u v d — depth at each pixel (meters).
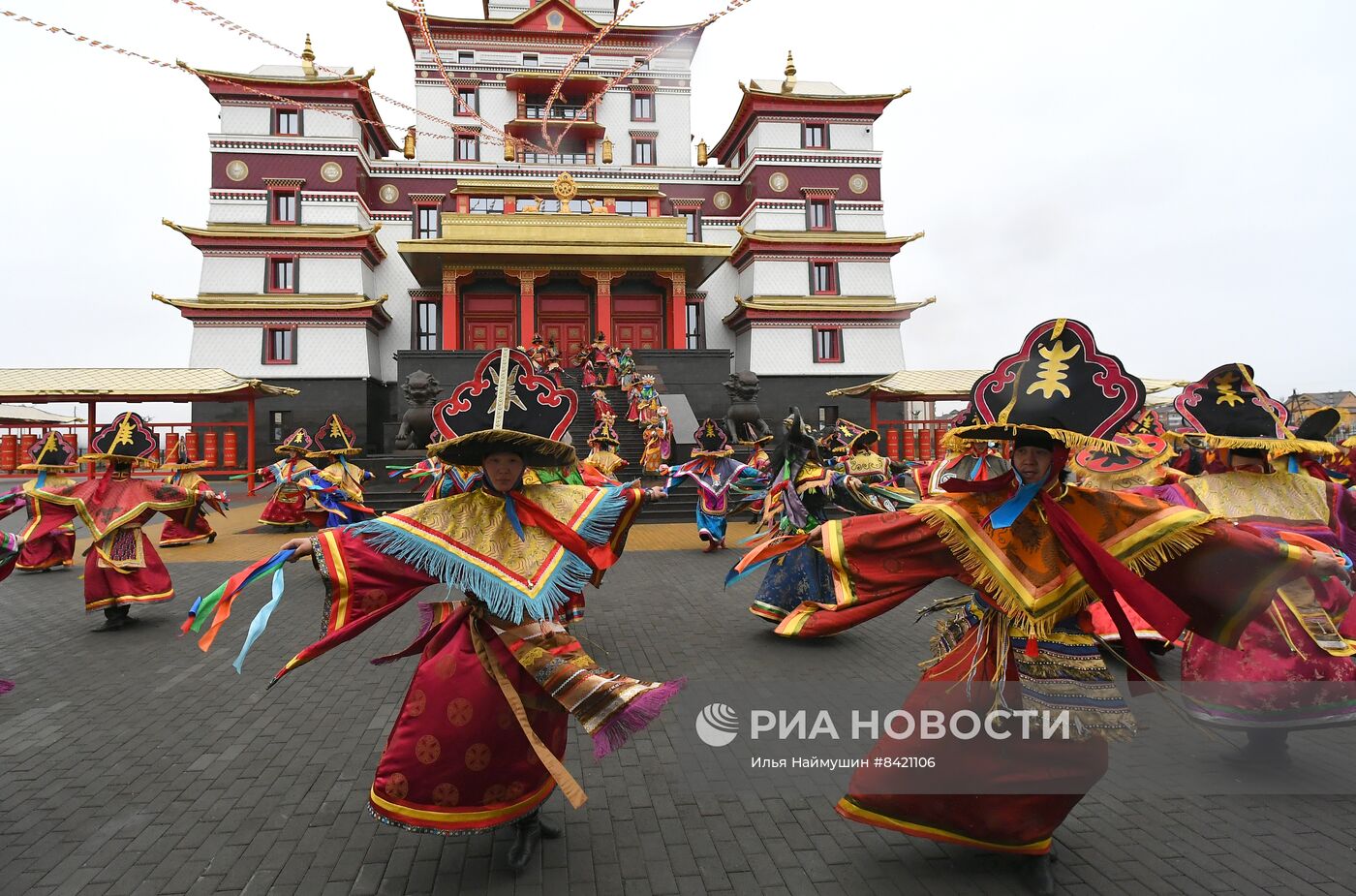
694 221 36.03
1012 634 3.21
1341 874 3.38
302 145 31.80
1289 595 4.50
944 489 3.48
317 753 4.77
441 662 3.30
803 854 3.58
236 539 14.95
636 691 3.14
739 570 3.64
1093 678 3.05
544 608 3.26
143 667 6.61
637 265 31.33
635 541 14.42
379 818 3.24
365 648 7.20
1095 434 3.13
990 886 3.29
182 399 23.50
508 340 32.44
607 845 3.67
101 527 7.77
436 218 34.31
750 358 34.03
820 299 34.31
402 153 37.88
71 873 3.41
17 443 24.61
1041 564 3.20
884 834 3.75
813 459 7.75
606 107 37.47
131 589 7.96
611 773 4.48
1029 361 3.38
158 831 3.78
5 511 7.96
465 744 3.18
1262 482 5.20
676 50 38.03
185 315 30.61
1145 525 3.14
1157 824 3.84
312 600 9.46
